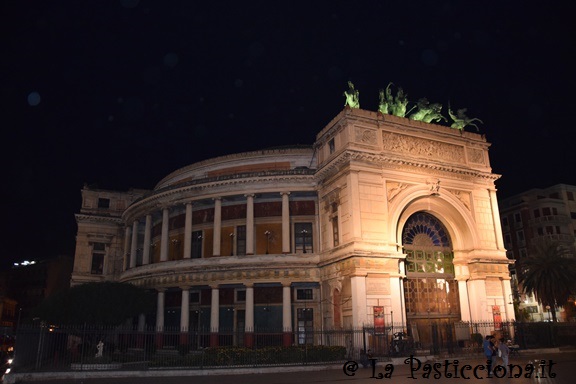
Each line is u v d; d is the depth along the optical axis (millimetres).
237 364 31438
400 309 40438
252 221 49062
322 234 47594
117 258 69000
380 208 42406
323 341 44281
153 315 54219
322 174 47344
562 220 82562
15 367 30641
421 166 45594
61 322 42312
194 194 52000
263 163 55188
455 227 47938
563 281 49594
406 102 49281
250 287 47188
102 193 70875
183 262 50000
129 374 28203
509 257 87750
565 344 46219
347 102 46562
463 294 46500
